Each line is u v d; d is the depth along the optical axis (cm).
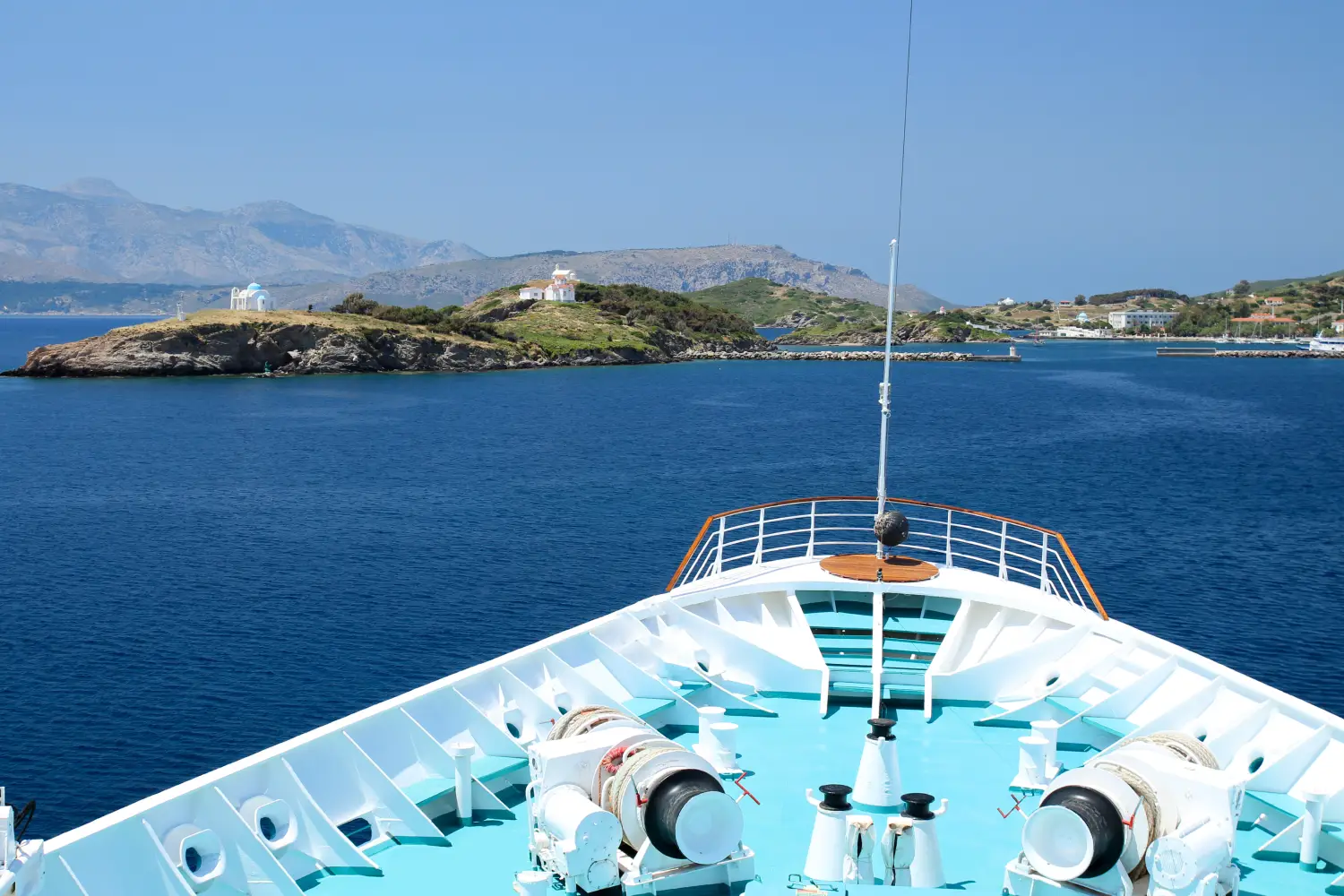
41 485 8788
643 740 1102
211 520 7131
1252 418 15275
